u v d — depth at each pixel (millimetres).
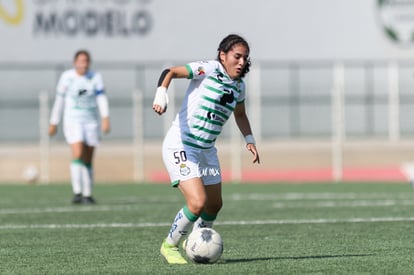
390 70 111688
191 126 30859
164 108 29625
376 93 121812
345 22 125375
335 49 125188
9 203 62000
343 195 67812
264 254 34438
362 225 45781
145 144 115312
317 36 124688
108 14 118625
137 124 91188
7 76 114875
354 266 30750
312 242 38531
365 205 58562
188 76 30438
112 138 115375
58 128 114188
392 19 126062
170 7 120562
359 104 121250
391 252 34781
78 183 61312
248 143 32531
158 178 93750
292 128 119750
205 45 121938
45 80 115375
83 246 37750
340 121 89438
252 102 99688
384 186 77938
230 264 31203
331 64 121500
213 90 30656
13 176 97438
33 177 89250
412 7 126062
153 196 68750
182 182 30859
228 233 42562
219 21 122188
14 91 114938
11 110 114875
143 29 119875
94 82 60125
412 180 81312
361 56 125750
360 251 35156
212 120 30859
